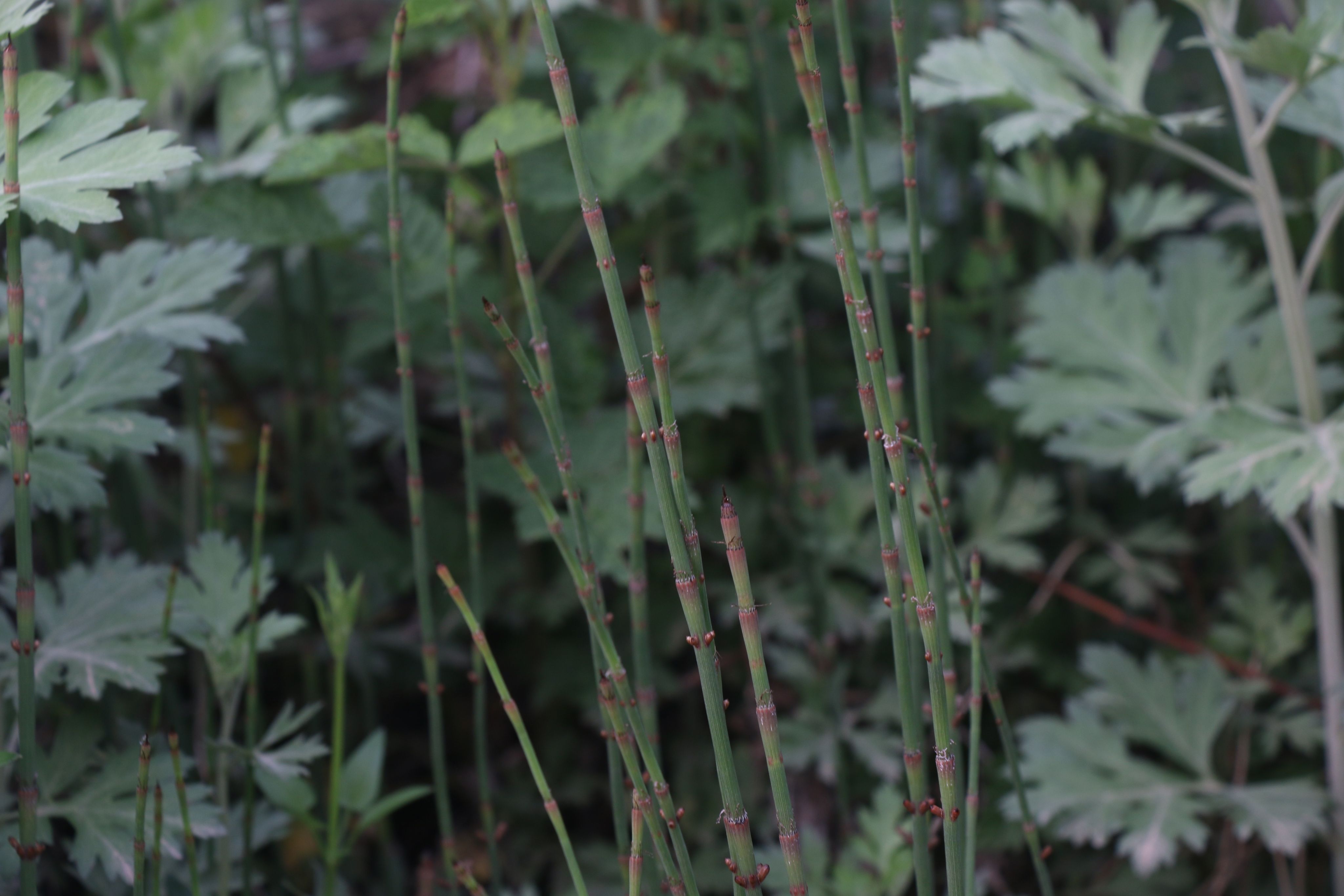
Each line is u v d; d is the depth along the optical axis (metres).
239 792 1.27
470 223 1.47
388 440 1.85
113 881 1.16
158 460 1.70
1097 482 1.72
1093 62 1.27
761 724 0.99
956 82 1.32
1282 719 1.33
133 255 1.21
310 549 1.48
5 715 1.13
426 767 1.58
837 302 1.74
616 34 1.46
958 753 1.09
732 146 1.47
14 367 1.04
